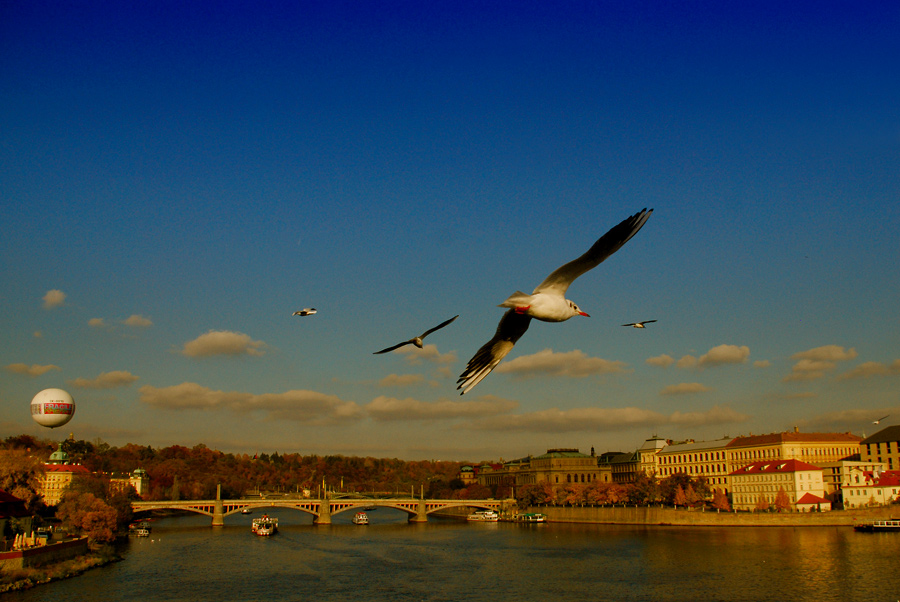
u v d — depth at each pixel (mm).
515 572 123000
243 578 117625
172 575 119938
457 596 102688
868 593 97625
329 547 166375
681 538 171500
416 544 172375
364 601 99062
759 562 125688
